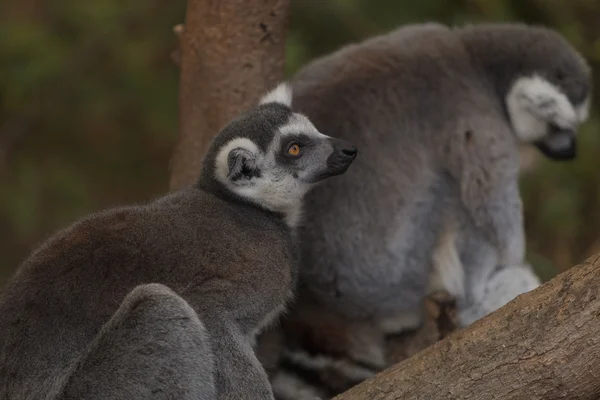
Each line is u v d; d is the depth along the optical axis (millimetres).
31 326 7984
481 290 11945
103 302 8180
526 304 7516
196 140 11438
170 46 19047
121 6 18703
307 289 11484
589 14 19125
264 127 9766
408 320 11867
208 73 11305
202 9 11242
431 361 7809
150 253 8492
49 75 18266
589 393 7227
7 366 7910
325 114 11391
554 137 12531
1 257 19406
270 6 11250
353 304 11555
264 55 11344
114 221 8773
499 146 11641
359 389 8078
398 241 11430
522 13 18422
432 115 11578
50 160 19703
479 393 7523
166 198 9477
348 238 11336
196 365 7938
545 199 18031
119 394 7766
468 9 18234
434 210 11641
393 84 11586
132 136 20734
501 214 11664
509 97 12250
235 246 8828
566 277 7430
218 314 8398
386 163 11383
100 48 18812
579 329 7156
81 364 7875
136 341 7836
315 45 18688
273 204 9648
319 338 11727
